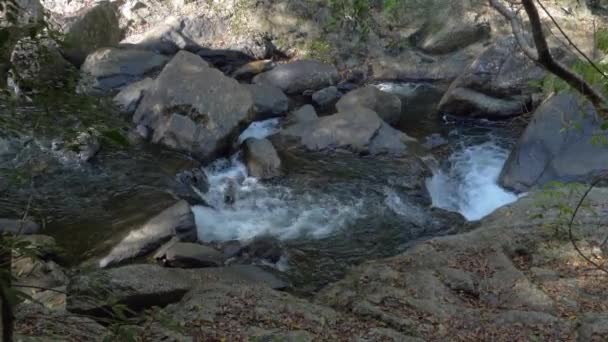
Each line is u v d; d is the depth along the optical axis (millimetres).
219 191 10570
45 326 5852
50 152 10039
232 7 15805
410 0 14133
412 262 7805
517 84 12766
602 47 4422
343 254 9117
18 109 3441
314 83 14234
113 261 8484
